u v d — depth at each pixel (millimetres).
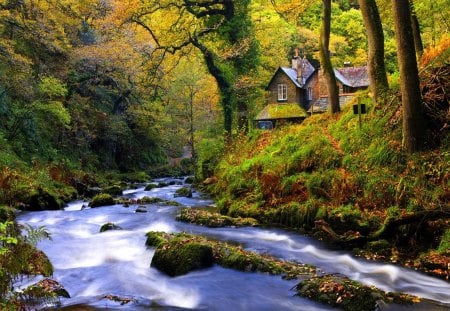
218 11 28125
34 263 7633
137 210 15805
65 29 31219
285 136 17656
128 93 37531
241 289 7371
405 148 11227
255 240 10711
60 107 26250
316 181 12352
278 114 33500
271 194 13523
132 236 11195
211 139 26547
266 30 40188
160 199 18453
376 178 11016
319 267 8562
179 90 39750
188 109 42094
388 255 9023
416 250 8867
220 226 12336
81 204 19250
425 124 11211
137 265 8891
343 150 13359
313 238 10703
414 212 9188
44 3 26891
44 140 28875
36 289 6117
